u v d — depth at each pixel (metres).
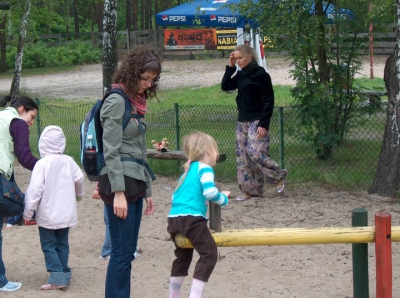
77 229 8.72
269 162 9.20
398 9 9.27
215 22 15.84
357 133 12.98
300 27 10.69
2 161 6.75
